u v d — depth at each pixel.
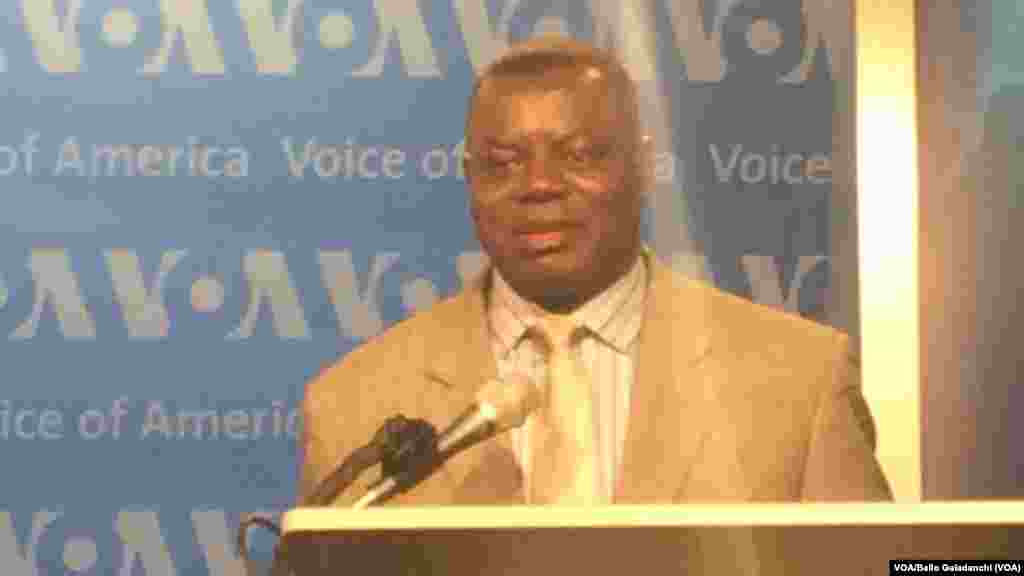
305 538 1.89
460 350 3.95
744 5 4.14
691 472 3.76
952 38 4.11
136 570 3.98
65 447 4.02
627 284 3.93
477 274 4.06
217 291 4.09
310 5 4.19
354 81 4.16
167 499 4.00
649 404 3.81
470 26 4.16
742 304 3.95
